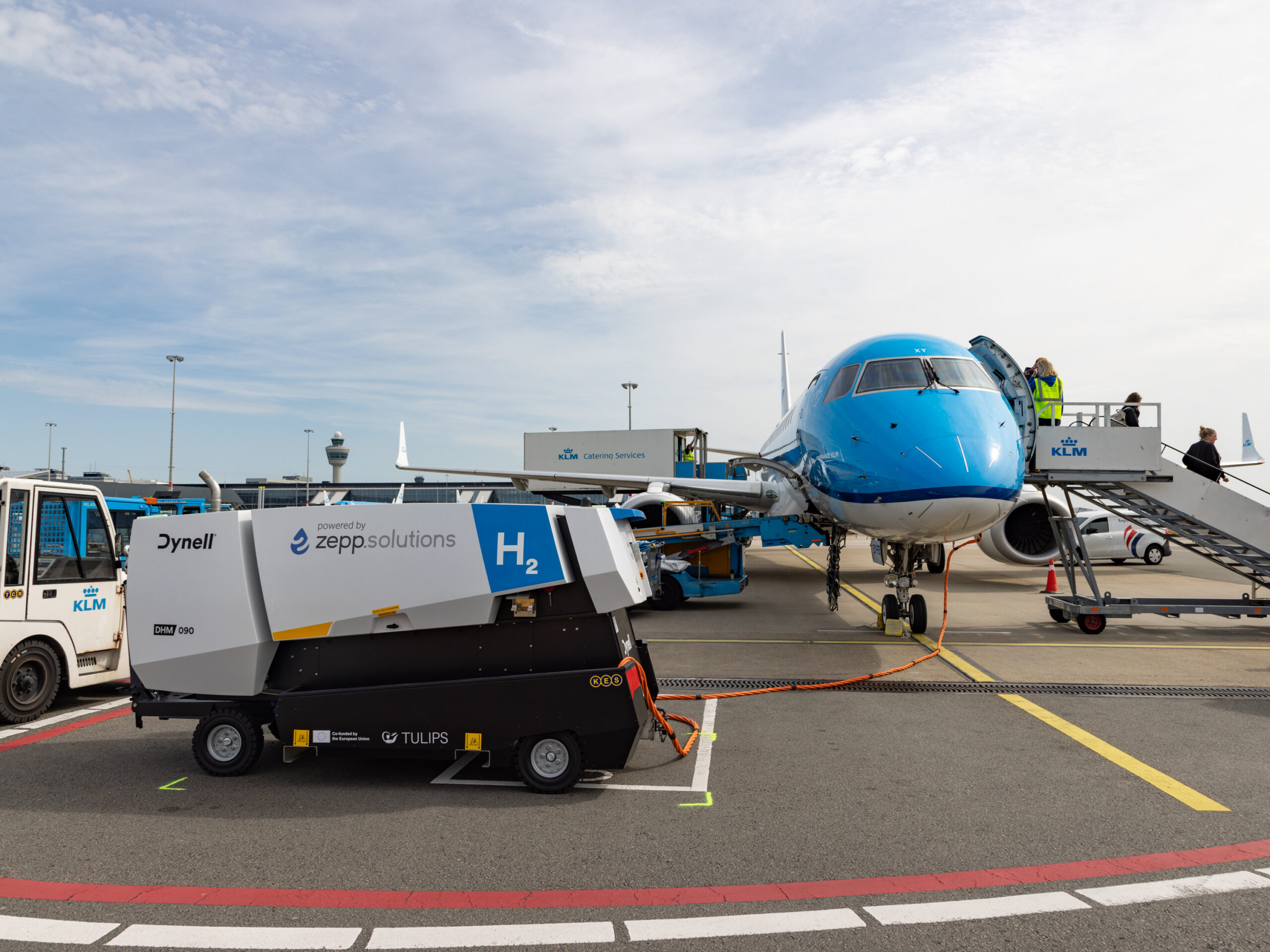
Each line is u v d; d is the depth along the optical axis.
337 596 5.32
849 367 11.76
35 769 5.82
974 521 9.43
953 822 4.67
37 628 7.33
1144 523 13.30
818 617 14.06
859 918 3.53
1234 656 10.14
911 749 6.16
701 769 5.70
